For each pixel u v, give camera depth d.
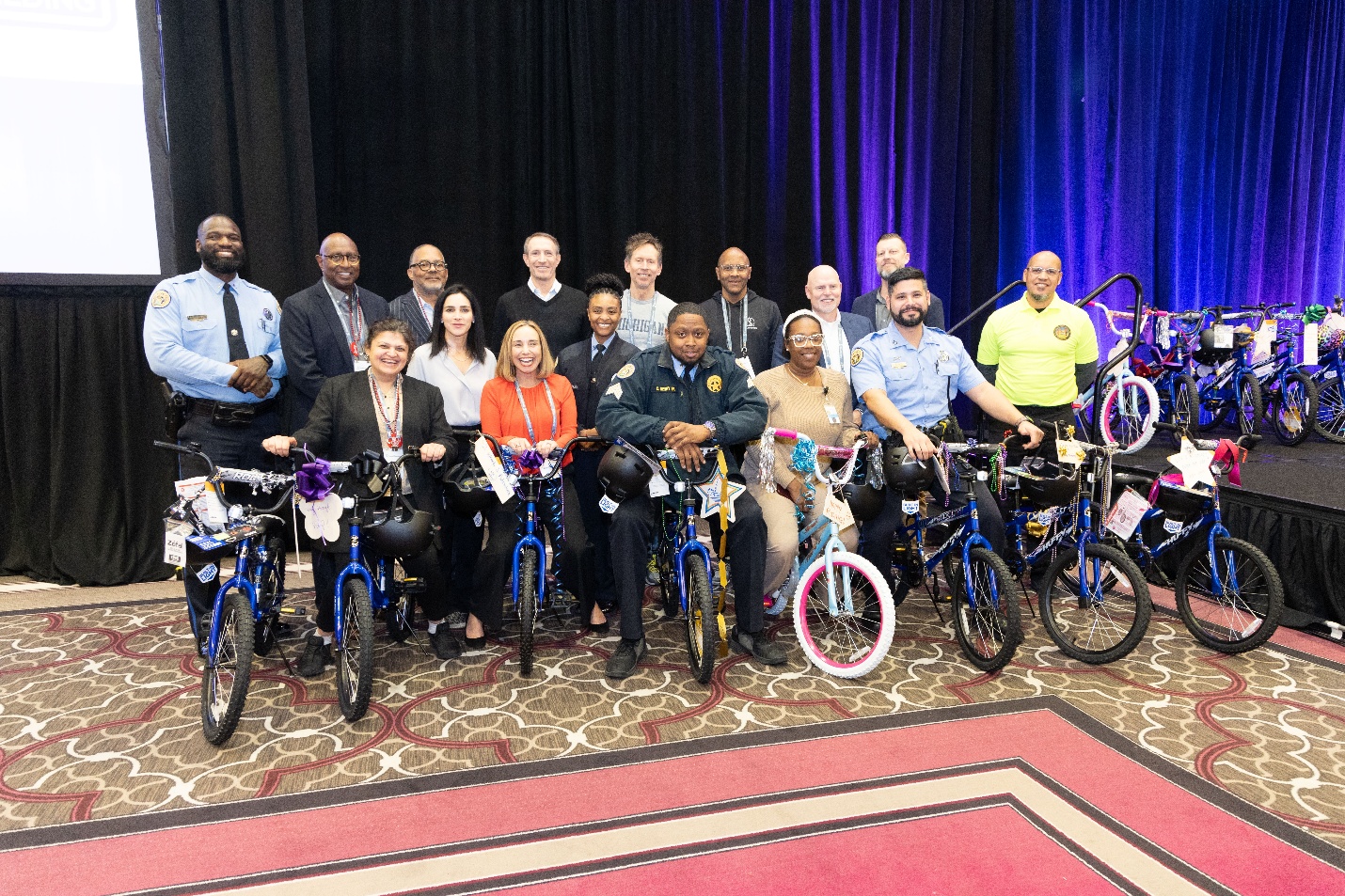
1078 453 3.33
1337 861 2.08
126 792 2.44
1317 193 7.88
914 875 2.04
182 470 3.48
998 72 6.58
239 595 2.80
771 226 6.17
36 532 4.54
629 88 5.60
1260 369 6.22
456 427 3.67
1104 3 6.80
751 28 5.92
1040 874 2.04
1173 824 2.24
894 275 3.59
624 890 1.99
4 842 2.19
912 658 3.41
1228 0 7.21
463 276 5.31
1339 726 2.81
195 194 4.71
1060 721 2.84
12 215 4.38
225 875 2.06
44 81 4.39
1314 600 3.74
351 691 2.87
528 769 2.55
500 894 1.99
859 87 6.24
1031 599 4.11
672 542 3.40
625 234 5.65
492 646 3.58
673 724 2.84
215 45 4.62
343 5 5.04
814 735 2.75
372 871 2.07
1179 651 3.48
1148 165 7.07
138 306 4.58
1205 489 3.46
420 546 2.99
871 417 3.77
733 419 3.12
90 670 3.34
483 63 5.27
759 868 2.07
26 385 4.46
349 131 5.12
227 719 2.63
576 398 3.85
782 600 3.63
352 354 3.82
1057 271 4.16
